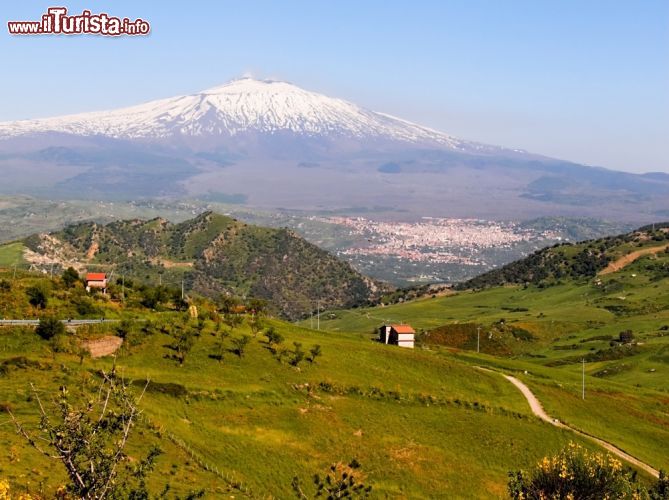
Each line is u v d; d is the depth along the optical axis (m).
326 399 96.62
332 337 142.12
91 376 80.31
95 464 27.55
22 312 101.12
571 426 104.88
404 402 101.56
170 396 84.62
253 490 64.75
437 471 81.81
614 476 54.28
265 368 101.94
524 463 88.50
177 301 133.12
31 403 65.62
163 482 57.09
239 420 83.75
